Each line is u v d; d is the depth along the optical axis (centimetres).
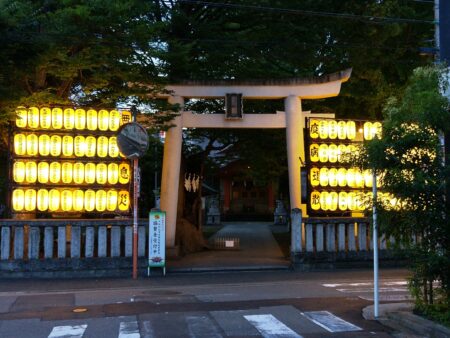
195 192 2308
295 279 1414
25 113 1500
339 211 1702
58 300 1102
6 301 1092
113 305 1039
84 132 1548
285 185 3066
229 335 801
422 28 1936
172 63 1622
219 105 2195
